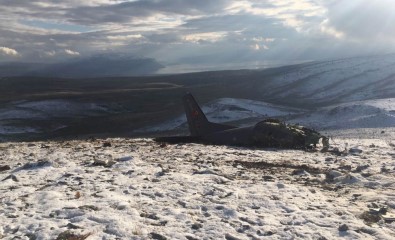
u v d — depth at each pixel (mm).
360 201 9539
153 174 12391
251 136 21641
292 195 9953
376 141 25609
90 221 7793
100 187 10633
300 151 19547
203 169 13320
